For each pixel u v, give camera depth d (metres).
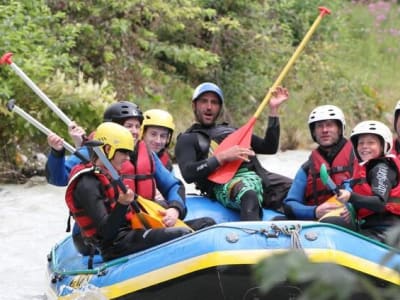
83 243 11.81
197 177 12.88
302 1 41.19
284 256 3.82
